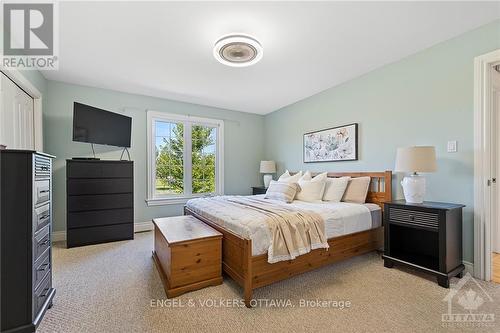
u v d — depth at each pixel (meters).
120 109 3.85
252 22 2.07
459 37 2.31
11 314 1.37
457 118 2.33
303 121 4.29
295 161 4.49
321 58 2.76
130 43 2.40
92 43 2.41
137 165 3.99
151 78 3.31
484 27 2.15
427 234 2.49
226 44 2.23
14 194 1.39
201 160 4.67
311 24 2.10
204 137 4.71
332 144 3.67
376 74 3.07
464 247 2.27
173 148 4.37
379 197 2.96
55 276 2.23
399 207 2.37
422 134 2.61
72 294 1.91
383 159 3.00
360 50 2.59
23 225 1.41
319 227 2.16
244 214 2.13
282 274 1.97
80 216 3.12
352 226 2.50
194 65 2.91
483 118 2.15
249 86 3.64
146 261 2.62
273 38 2.33
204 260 2.04
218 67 2.97
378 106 3.05
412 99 2.70
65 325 1.52
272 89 3.77
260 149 5.31
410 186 2.37
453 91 2.36
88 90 3.62
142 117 4.04
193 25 2.11
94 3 1.82
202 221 2.65
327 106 3.78
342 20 2.05
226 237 2.15
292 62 2.86
